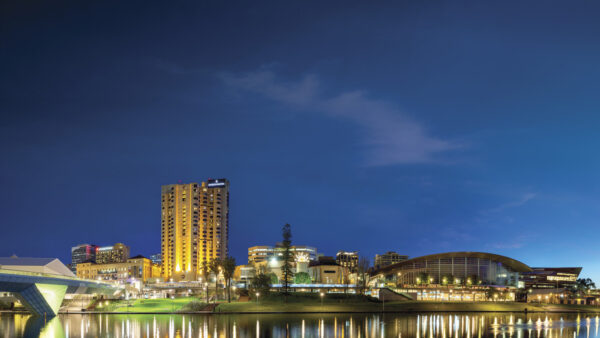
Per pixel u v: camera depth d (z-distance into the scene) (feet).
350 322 437.17
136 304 578.25
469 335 368.68
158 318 465.06
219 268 620.90
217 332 364.99
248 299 617.21
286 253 645.92
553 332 396.78
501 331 396.78
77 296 621.72
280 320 446.60
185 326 398.21
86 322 429.38
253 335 351.87
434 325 426.10
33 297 463.01
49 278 463.83
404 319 475.72
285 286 623.36
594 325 460.14
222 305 546.67
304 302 578.25
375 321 449.06
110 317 478.18
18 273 429.79
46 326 399.44
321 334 359.66
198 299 626.64
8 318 469.57
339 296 619.67
